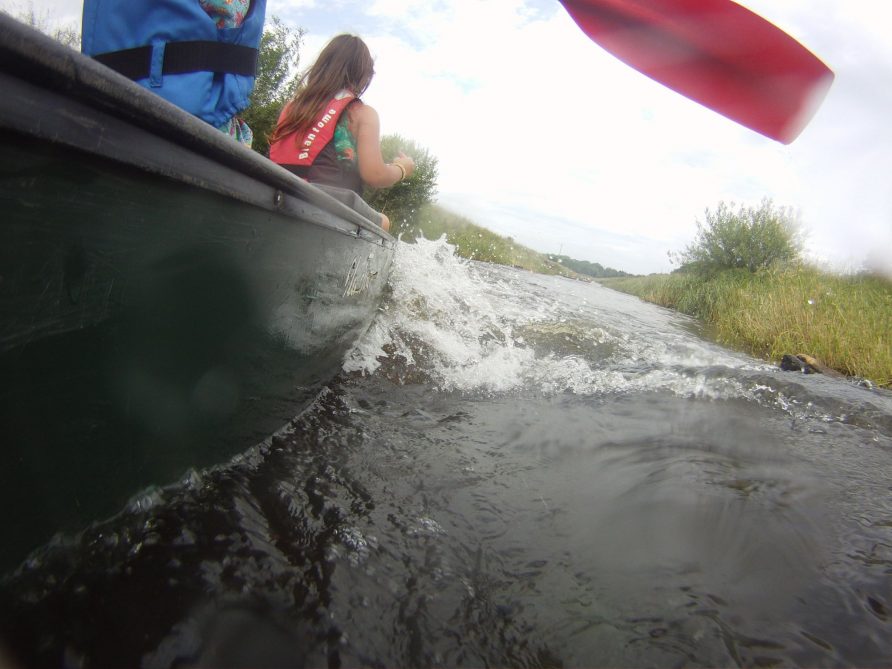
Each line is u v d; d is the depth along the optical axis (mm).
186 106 1376
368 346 3016
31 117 615
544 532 1517
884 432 2998
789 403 3312
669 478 1979
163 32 1329
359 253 2414
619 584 1325
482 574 1285
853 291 8969
